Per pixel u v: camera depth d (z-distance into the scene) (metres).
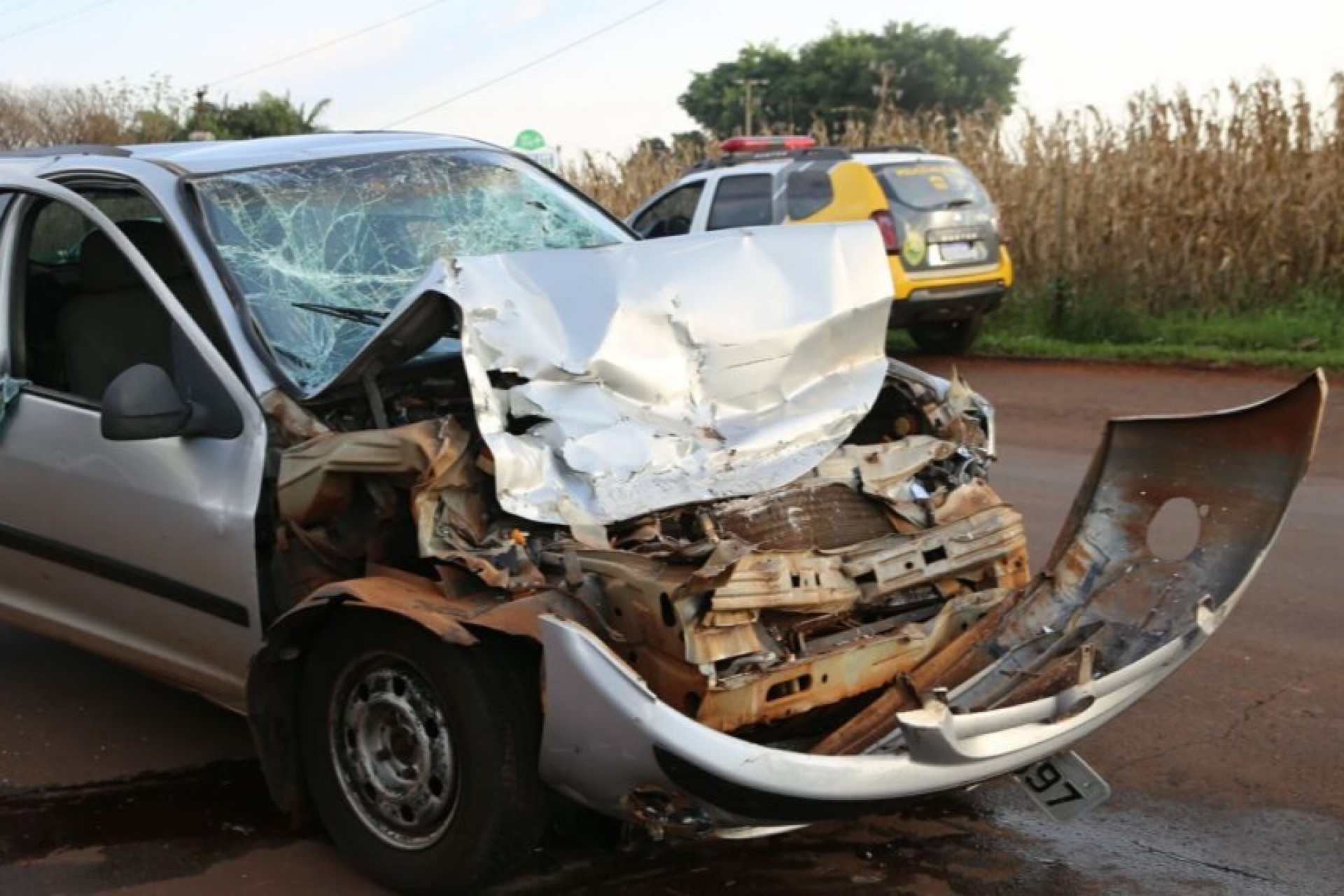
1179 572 4.13
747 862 4.14
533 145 19.67
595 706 3.28
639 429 4.08
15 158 5.45
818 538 4.07
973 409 4.81
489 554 3.65
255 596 4.12
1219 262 14.46
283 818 4.48
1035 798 4.02
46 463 4.74
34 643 6.19
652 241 4.54
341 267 4.76
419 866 3.78
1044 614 4.13
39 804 4.61
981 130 16.92
